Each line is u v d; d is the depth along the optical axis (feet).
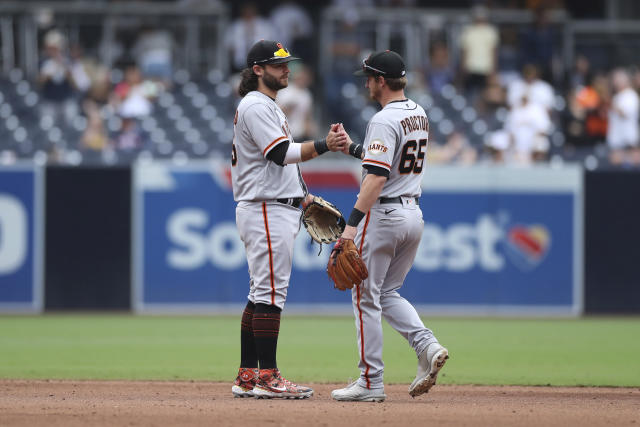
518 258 151.23
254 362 68.90
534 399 69.46
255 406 62.28
